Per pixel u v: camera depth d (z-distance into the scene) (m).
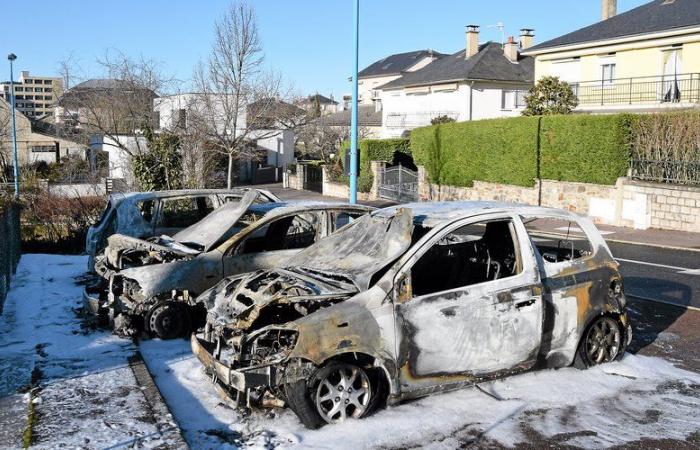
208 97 27.14
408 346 5.61
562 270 6.48
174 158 22.66
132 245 8.48
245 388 5.20
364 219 6.86
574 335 6.47
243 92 27.66
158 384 6.45
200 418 5.62
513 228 6.36
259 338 5.54
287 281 6.05
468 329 5.86
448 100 44.69
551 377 6.42
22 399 5.90
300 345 5.23
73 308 9.62
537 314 6.19
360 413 5.50
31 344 7.73
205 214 11.26
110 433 5.11
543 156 24.22
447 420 5.49
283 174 48.38
